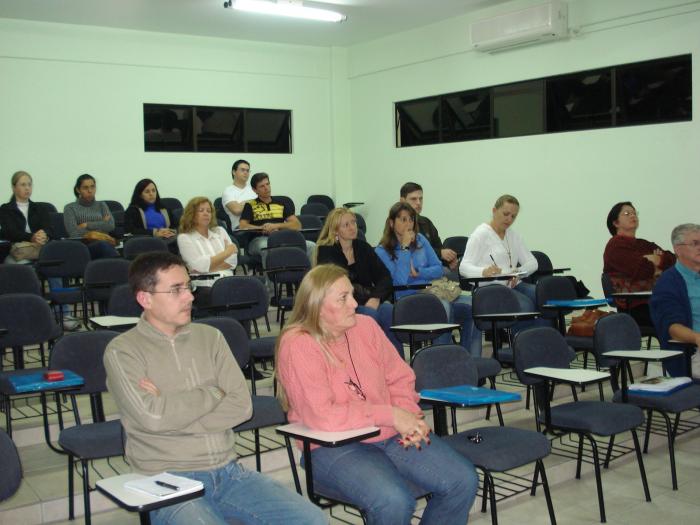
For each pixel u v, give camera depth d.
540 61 7.73
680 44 6.60
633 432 3.54
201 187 9.20
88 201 6.99
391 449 2.65
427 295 4.55
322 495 2.55
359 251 4.85
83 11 7.73
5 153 7.93
